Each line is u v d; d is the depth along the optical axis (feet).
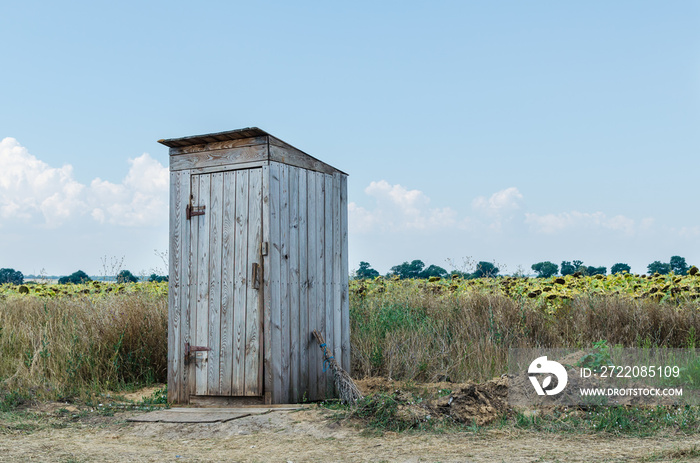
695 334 29.81
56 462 15.72
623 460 14.76
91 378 27.30
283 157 23.57
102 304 34.71
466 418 18.99
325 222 25.73
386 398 19.71
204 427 19.34
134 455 16.44
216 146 23.94
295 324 23.63
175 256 24.49
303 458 15.67
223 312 23.34
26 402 23.24
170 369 24.17
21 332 29.68
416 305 36.19
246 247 23.02
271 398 22.27
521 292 37.40
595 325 31.76
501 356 28.48
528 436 17.43
